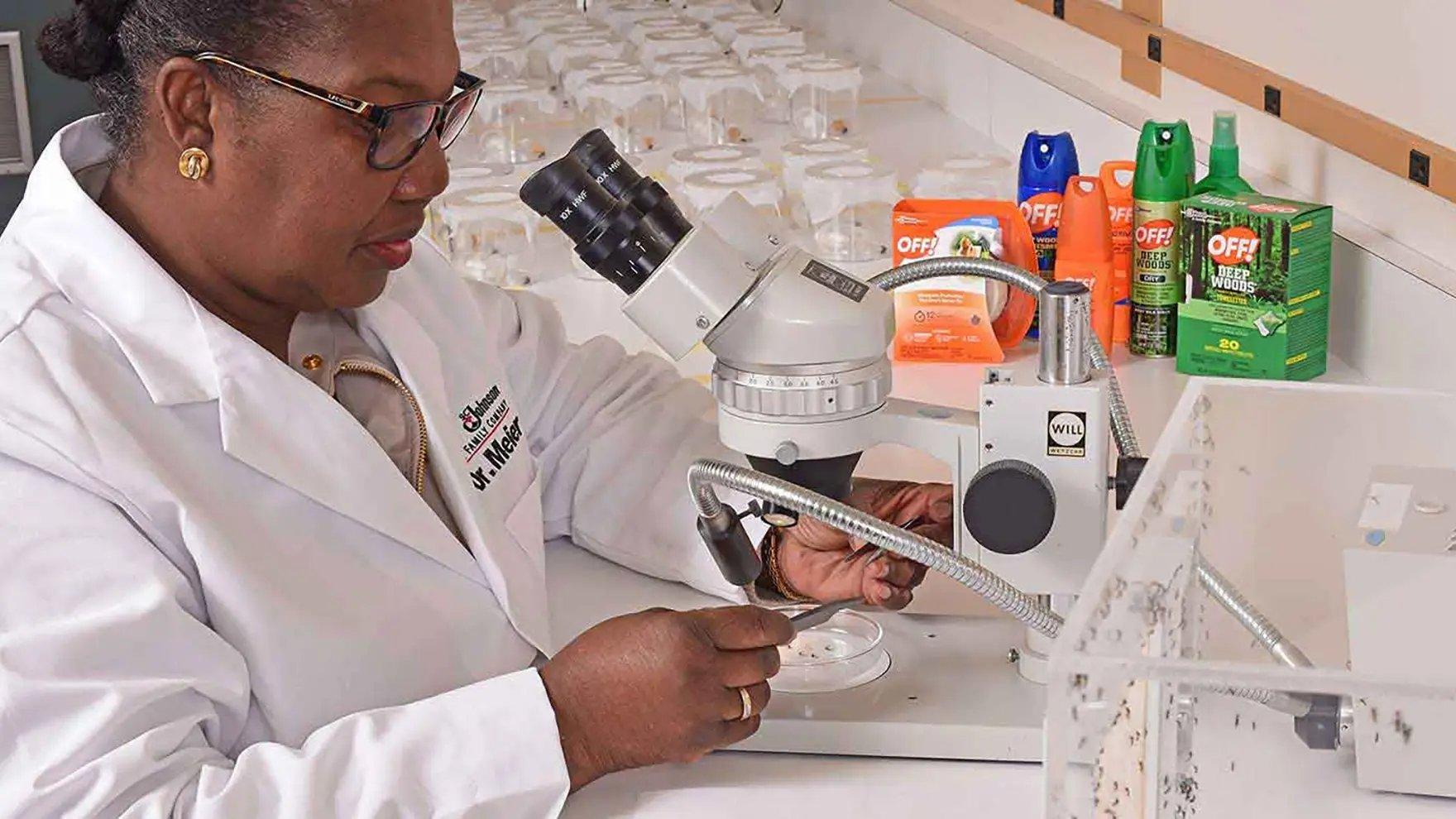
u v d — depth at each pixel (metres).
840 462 1.25
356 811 1.10
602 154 1.22
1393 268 1.78
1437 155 1.65
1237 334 1.88
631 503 1.58
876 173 2.46
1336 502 0.97
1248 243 1.84
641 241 1.22
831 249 2.43
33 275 1.20
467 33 3.43
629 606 1.49
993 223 2.02
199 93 1.16
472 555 1.34
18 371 1.14
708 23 3.67
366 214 1.21
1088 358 1.21
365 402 1.39
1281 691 0.79
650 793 1.19
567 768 1.14
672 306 1.21
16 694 1.05
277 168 1.18
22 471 1.11
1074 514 1.21
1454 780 0.83
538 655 1.39
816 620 1.30
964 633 1.37
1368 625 0.95
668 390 1.68
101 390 1.16
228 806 1.07
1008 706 1.24
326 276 1.23
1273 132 2.07
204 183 1.20
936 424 1.24
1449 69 1.65
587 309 2.28
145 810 1.06
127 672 1.09
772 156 2.90
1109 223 2.01
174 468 1.18
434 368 1.42
